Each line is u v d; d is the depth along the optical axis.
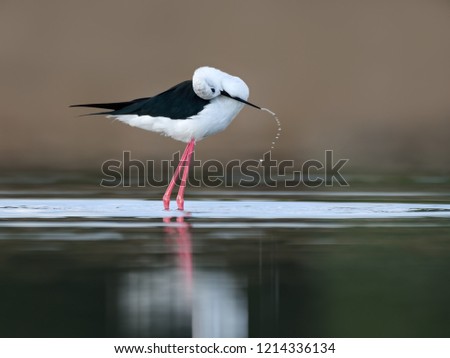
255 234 11.95
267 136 24.59
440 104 27.17
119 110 14.37
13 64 27.05
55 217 13.37
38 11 28.25
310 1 28.98
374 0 29.14
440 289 9.14
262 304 8.59
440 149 23.30
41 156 21.56
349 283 9.36
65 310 8.35
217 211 14.16
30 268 9.83
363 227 12.54
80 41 27.66
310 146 23.55
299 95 26.64
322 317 8.27
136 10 28.31
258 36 27.91
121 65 27.17
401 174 19.44
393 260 10.38
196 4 28.47
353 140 24.42
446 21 29.09
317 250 10.91
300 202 15.18
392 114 26.45
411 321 8.22
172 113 14.16
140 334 7.77
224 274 9.64
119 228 12.39
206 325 8.00
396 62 28.08
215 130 14.38
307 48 27.84
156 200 15.38
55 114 25.72
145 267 9.90
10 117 25.45
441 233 12.05
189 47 27.56
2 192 16.20
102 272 9.66
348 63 27.83
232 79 14.14
